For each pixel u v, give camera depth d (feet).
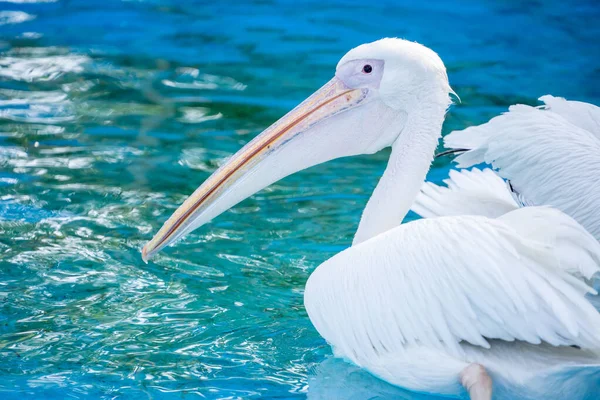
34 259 30.45
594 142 26.11
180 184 36.19
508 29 59.31
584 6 64.54
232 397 22.94
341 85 26.11
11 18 59.16
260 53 53.52
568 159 25.57
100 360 24.67
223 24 59.41
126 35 56.44
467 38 57.36
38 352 24.98
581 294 20.62
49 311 27.32
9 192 35.17
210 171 37.29
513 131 26.63
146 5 63.10
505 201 26.25
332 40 56.18
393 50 25.43
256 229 33.32
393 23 60.08
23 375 23.80
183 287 29.09
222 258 31.17
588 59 53.47
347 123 26.11
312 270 30.27
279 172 26.13
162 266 30.45
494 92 47.44
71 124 42.09
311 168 39.32
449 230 21.62
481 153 27.68
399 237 22.41
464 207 26.48
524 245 20.86
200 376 23.99
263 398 22.90
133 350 25.27
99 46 54.03
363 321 22.56
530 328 20.59
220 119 43.14
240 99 45.85
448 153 29.99
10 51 52.44
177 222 25.66
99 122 42.47
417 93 25.43
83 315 27.12
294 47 54.75
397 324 21.88
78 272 29.73
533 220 21.61
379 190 26.02
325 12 62.34
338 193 36.45
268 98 46.01
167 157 38.75
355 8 63.31
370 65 25.79
